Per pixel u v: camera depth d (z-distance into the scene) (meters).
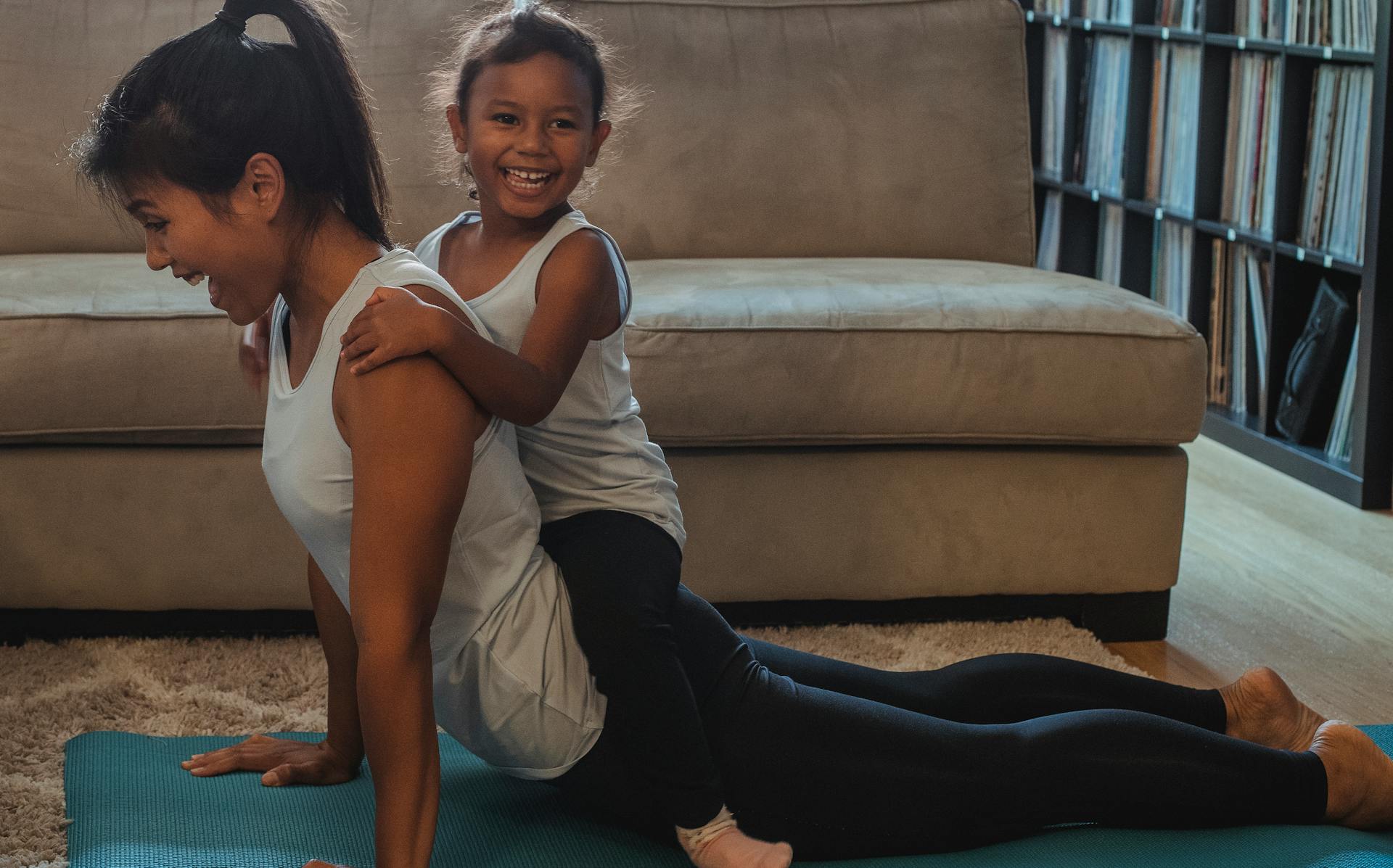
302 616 2.20
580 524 1.48
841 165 2.74
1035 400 2.17
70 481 2.09
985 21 2.83
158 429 2.08
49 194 2.54
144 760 1.74
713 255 2.72
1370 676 2.16
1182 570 2.61
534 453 1.49
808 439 2.18
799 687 1.47
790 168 2.73
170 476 2.10
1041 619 2.31
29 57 2.55
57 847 1.53
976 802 1.47
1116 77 3.90
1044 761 1.48
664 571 1.44
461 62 1.49
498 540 1.34
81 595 2.13
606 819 1.60
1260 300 3.34
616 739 1.40
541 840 1.55
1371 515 2.93
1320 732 1.61
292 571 2.14
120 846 1.52
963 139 2.78
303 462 1.24
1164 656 2.24
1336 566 2.63
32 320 2.02
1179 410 2.20
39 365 2.01
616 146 2.68
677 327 2.12
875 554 2.23
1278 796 1.55
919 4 2.84
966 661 1.68
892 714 1.47
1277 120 3.21
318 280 1.24
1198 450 3.39
